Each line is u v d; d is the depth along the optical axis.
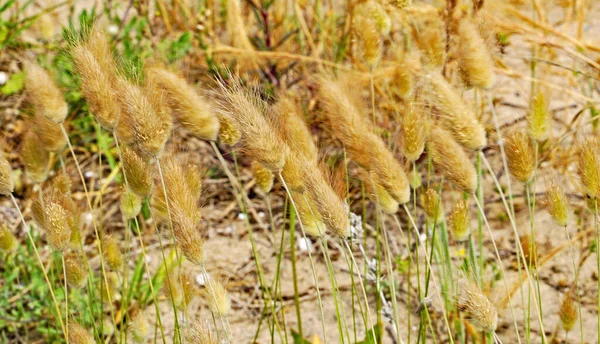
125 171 2.78
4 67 5.89
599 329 2.98
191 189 2.90
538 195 5.10
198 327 2.54
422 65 3.38
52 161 5.28
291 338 4.37
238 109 2.66
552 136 5.29
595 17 6.83
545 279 4.56
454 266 4.41
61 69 5.08
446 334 4.24
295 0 5.80
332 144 4.19
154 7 6.70
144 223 5.07
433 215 3.07
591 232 4.70
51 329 4.24
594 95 5.76
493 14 4.95
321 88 2.89
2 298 4.46
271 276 4.78
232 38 5.95
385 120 4.80
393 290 2.99
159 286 4.38
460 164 2.76
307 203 2.76
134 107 2.57
